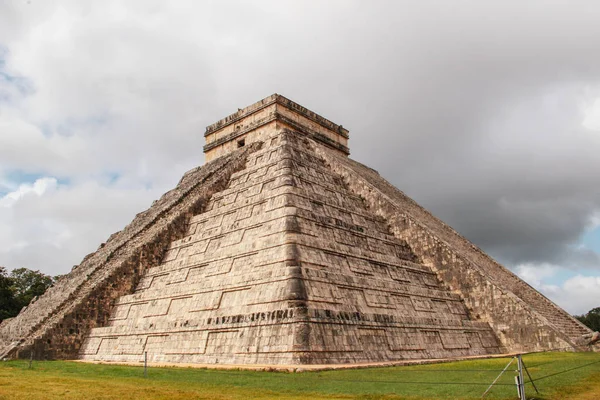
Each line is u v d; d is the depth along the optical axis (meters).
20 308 49.59
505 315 26.33
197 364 18.97
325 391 11.80
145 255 28.39
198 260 25.23
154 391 11.97
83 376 15.41
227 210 27.81
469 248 35.78
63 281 33.50
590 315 58.00
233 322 19.44
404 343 20.72
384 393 11.30
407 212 31.53
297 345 17.05
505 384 10.95
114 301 26.53
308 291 18.91
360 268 23.39
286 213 22.70
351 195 32.25
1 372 16.45
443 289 28.58
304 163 30.61
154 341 22.11
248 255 22.19
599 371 14.77
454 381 12.63
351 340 18.61
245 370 16.22
